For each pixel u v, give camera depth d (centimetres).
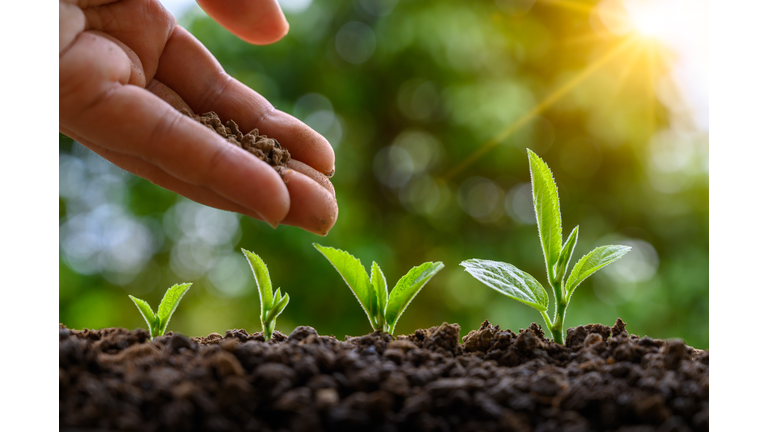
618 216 101
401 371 32
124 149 35
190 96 41
